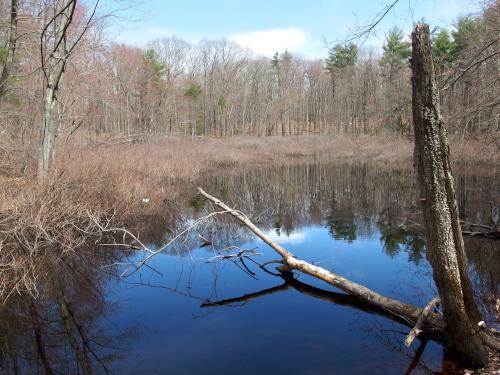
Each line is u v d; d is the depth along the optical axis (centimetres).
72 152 1505
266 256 945
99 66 1727
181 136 3841
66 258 894
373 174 2353
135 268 866
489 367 450
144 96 3725
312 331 577
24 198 923
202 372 476
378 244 1019
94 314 646
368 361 493
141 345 545
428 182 466
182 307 670
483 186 1595
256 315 633
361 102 4475
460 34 1235
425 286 730
